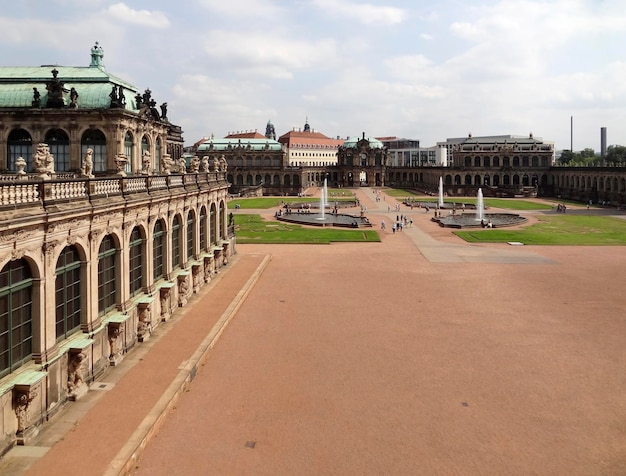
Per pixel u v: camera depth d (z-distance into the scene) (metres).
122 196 37.44
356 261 75.75
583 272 67.81
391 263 74.25
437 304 52.56
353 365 36.88
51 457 24.70
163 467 24.67
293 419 29.25
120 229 37.16
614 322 46.75
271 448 26.34
